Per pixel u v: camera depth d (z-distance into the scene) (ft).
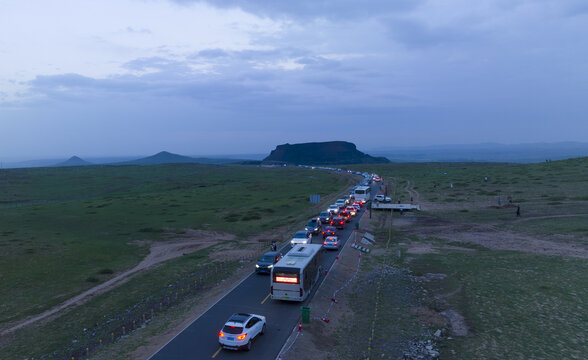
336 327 77.46
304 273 86.84
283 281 86.22
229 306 86.69
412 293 100.12
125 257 154.61
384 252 145.18
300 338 69.15
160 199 350.84
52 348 76.18
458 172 514.27
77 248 165.58
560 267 114.73
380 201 279.28
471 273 115.14
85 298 106.11
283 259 93.04
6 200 367.25
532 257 128.47
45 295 108.78
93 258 151.12
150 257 155.22
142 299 104.42
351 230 181.37
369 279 111.45
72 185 488.02
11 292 110.22
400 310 88.12
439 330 77.20
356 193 283.59
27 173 568.41
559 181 314.35
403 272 118.83
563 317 80.18
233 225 221.05
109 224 228.43
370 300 94.27
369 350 67.87
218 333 72.13
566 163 434.30
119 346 68.95
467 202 264.93
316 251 102.17
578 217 184.24
